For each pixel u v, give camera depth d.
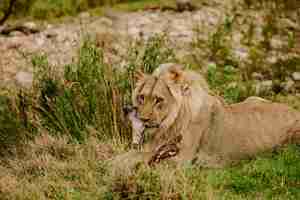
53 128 14.47
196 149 12.65
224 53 20.19
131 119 13.22
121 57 17.16
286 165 12.30
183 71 12.63
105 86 14.47
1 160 13.73
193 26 22.47
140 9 24.09
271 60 20.16
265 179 11.93
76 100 14.52
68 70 15.09
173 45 20.61
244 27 22.58
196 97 12.62
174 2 24.41
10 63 19.95
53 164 12.91
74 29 22.30
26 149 13.82
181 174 11.59
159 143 12.38
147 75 12.45
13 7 24.42
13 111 14.79
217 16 23.33
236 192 11.70
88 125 14.27
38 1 24.77
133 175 11.47
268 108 13.16
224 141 12.76
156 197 11.12
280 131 12.99
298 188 11.70
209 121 12.72
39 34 22.08
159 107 12.06
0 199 11.86
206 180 11.63
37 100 14.89
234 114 12.94
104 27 22.30
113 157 12.80
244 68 19.45
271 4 24.30
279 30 22.31
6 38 21.81
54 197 11.77
